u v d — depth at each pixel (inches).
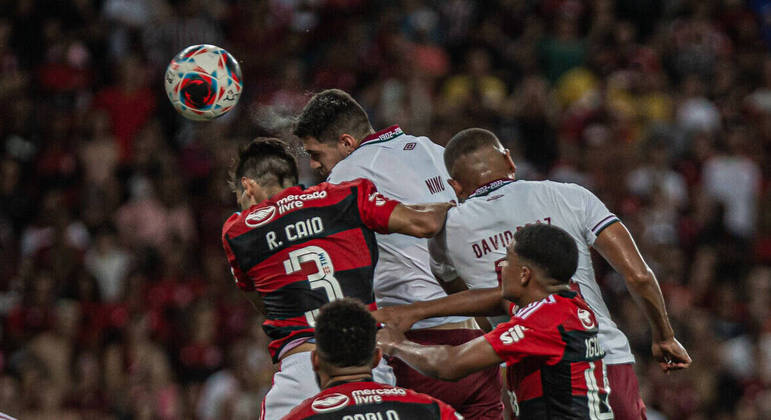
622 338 795.4
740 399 1847.9
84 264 1875.0
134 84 2287.2
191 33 2351.1
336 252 754.8
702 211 2196.1
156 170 2123.5
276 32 2413.9
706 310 2027.6
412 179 829.2
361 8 2534.5
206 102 826.8
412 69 2327.8
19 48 2327.8
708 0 2802.7
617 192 2175.2
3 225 2048.5
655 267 2017.7
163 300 1851.6
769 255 2206.0
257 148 820.6
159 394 1710.1
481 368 712.4
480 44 2479.1
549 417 720.3
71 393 1695.4
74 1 2400.3
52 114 2233.0
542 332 709.3
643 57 2564.0
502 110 2288.4
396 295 828.6
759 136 2480.3
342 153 837.8
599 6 2645.2
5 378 1646.2
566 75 2497.5
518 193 784.3
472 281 792.3
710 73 2620.6
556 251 719.1
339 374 657.6
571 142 2273.6
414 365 728.3
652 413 1738.4
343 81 2349.9
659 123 2365.9
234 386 1695.4
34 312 1787.6
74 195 2106.3
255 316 1790.1
